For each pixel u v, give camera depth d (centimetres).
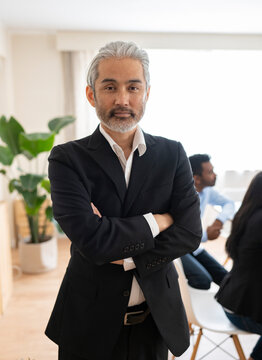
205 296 171
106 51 82
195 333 205
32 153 268
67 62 371
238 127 412
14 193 381
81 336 91
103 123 88
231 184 418
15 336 206
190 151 412
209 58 393
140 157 92
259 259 138
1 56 327
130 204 90
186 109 402
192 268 177
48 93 378
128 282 90
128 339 97
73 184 86
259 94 407
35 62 371
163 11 300
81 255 94
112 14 306
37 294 262
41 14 305
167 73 391
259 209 143
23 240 314
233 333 142
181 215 92
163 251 87
